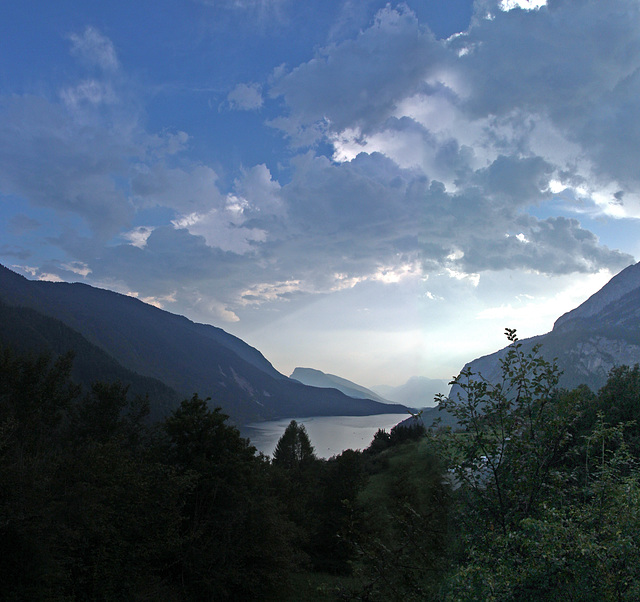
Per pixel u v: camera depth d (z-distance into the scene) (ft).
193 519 62.54
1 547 35.19
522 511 13.06
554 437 13.25
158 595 52.31
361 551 12.53
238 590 63.52
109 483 47.21
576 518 12.22
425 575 11.93
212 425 67.15
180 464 65.46
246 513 64.18
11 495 37.81
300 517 85.56
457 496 12.96
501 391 13.61
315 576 56.70
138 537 50.62
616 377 28.22
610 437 13.48
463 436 13.32
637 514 11.59
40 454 60.95
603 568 10.73
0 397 69.56
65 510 41.63
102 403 89.92
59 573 37.45
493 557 11.62
